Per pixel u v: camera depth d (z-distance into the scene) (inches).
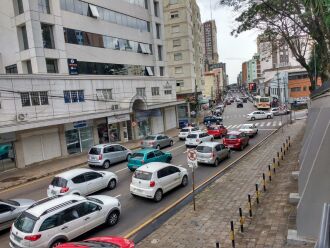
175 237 401.4
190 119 2204.7
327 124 370.6
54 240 375.6
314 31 736.3
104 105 1214.9
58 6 1044.5
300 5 751.7
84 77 1120.8
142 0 1587.1
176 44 2320.4
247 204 487.5
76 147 1112.8
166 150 1124.5
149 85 1551.4
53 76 992.2
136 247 382.3
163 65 1758.1
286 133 1316.4
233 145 1045.8
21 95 893.8
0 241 434.3
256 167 737.6
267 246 341.7
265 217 423.8
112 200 473.1
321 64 1075.9
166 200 570.9
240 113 2704.2
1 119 840.9
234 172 712.4
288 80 2938.0
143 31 1584.6
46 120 932.6
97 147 869.2
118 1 1387.8
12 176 826.2
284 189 529.0
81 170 599.5
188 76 2325.3
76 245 303.6
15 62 1031.6
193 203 510.9
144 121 1540.4
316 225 325.4
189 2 2343.8
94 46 1227.9
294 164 705.6
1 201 486.6
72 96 1072.8
